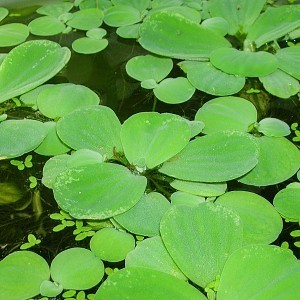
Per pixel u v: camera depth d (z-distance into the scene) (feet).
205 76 0.86
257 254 0.60
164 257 0.62
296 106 0.83
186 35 0.91
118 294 0.57
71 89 0.82
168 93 0.83
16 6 1.02
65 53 0.87
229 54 0.87
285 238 0.66
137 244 0.64
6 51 0.92
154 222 0.65
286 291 0.58
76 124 0.75
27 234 0.66
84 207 0.65
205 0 1.04
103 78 0.87
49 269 0.62
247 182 0.71
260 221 0.66
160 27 0.91
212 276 0.60
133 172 0.71
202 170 0.70
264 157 0.74
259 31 0.93
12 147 0.74
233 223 0.64
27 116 0.80
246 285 0.58
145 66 0.88
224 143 0.72
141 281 0.58
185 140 0.72
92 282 0.61
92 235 0.66
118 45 0.94
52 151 0.75
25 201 0.70
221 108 0.80
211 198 0.69
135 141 0.72
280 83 0.85
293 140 0.77
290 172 0.72
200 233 0.63
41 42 0.86
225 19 0.97
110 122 0.75
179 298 0.57
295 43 0.95
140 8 1.02
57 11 1.00
